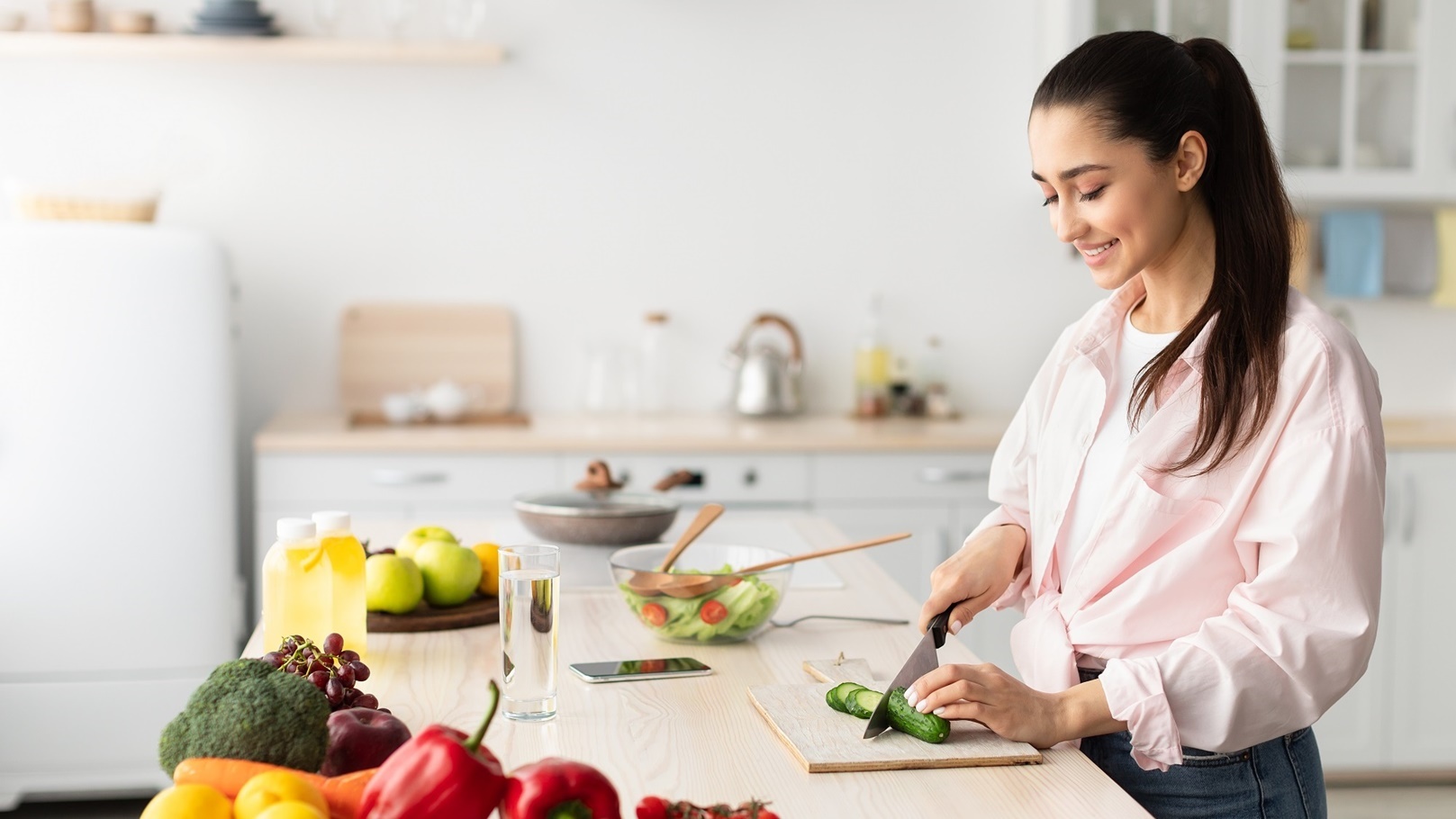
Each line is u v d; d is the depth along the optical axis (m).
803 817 1.06
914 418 3.87
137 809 3.24
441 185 3.82
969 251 4.00
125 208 3.24
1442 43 3.67
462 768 0.89
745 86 3.89
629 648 1.57
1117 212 1.32
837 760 1.17
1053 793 1.12
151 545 3.07
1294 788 1.38
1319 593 1.25
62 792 3.14
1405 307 4.05
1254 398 1.31
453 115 3.80
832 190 3.95
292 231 3.78
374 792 0.90
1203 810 1.37
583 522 2.03
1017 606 1.64
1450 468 3.43
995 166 3.99
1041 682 1.46
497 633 1.65
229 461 3.12
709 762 1.19
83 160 3.67
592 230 3.88
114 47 3.41
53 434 3.01
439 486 3.31
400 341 3.82
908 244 3.98
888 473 3.42
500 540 2.12
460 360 3.84
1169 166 1.32
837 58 3.91
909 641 1.60
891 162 3.96
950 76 3.95
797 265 3.95
